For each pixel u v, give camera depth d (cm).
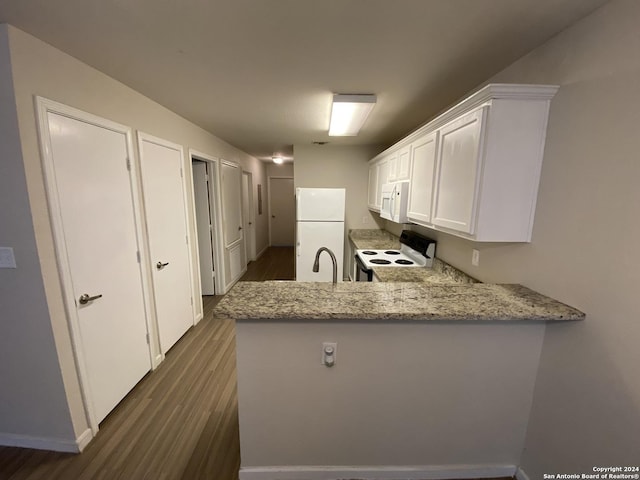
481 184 133
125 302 199
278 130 327
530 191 135
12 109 127
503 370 136
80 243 160
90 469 150
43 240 139
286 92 204
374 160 374
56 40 136
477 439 145
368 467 146
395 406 139
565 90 120
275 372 133
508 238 139
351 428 141
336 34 130
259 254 673
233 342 279
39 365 150
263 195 718
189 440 168
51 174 142
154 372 231
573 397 118
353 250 412
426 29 125
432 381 137
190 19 119
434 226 186
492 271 172
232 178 444
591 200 109
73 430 158
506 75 161
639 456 95
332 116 247
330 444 143
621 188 98
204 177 377
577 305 116
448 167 164
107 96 179
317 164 427
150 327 229
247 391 135
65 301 151
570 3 104
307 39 135
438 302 127
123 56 153
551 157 127
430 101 220
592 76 108
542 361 134
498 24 120
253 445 142
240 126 310
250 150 501
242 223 507
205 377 226
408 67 162
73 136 154
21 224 135
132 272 206
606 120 103
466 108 145
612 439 103
